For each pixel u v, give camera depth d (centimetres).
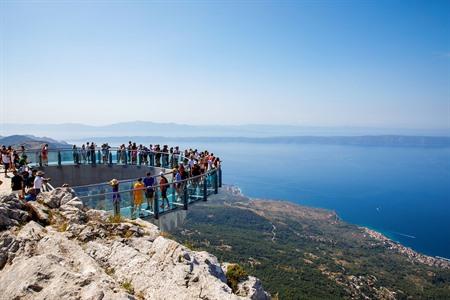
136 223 1240
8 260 867
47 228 1064
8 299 681
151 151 3039
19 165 2458
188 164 2389
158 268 820
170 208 1862
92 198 1463
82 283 695
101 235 1028
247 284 911
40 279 712
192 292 732
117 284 743
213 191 2323
